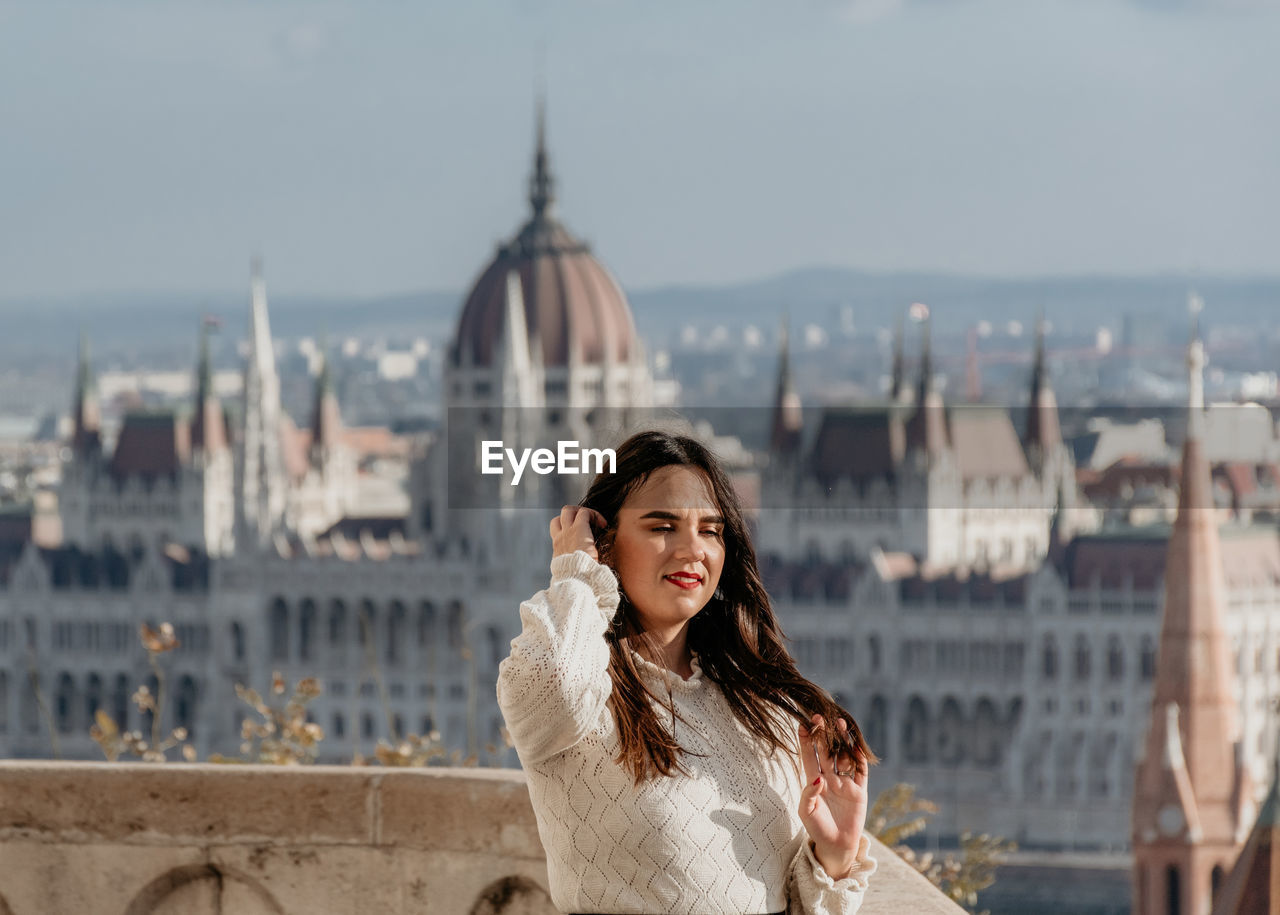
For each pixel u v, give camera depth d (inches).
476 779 526.6
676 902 384.8
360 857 535.5
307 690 754.2
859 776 408.5
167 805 540.7
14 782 543.8
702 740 398.9
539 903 523.5
